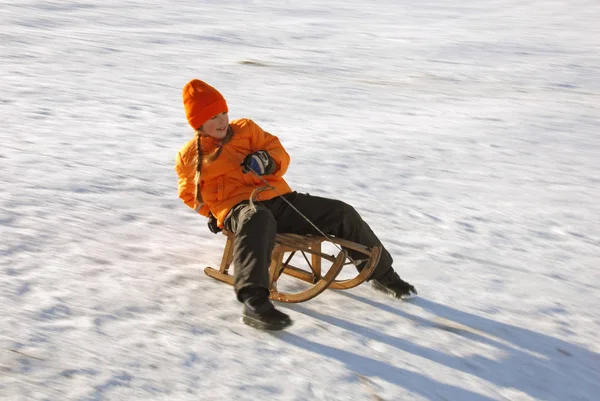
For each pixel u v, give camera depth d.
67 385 2.62
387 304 3.55
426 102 10.38
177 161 3.54
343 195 5.46
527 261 4.32
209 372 2.78
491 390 2.85
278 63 13.59
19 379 2.64
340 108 9.51
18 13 18.64
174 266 3.84
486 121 9.02
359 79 12.32
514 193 5.85
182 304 3.37
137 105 8.76
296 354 2.98
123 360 2.82
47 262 3.74
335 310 3.44
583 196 5.88
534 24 23.52
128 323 3.13
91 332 3.02
